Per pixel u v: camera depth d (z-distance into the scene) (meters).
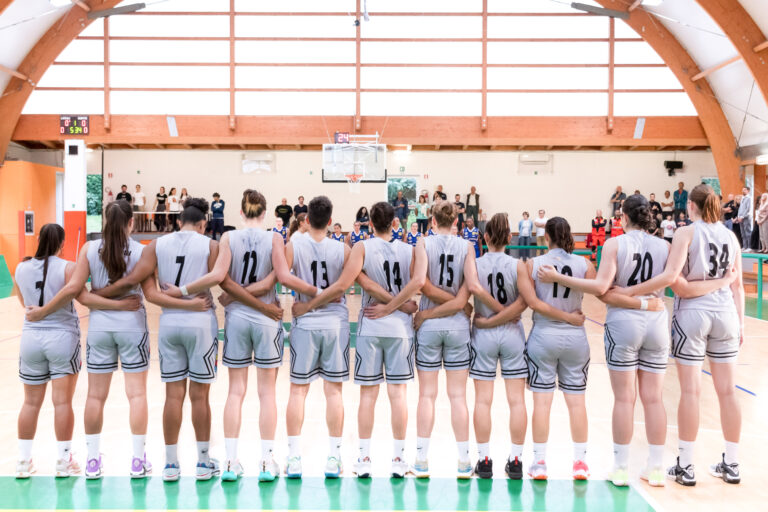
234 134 18.27
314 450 3.71
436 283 3.31
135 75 18.05
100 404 3.23
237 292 3.16
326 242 3.31
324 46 18.14
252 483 3.21
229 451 3.23
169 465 3.21
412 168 20.36
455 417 3.28
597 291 3.11
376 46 18.19
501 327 3.26
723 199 18.00
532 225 19.66
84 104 18.12
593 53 18.22
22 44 16.55
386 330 3.22
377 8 18.02
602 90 18.33
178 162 20.12
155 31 17.89
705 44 16.72
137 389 3.25
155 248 3.23
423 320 3.29
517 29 18.14
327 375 3.28
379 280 3.27
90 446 3.24
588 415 4.46
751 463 3.53
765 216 12.72
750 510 2.92
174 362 3.18
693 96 17.75
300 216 4.98
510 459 3.32
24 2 14.96
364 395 3.27
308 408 4.62
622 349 3.15
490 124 18.39
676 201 19.11
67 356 3.21
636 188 20.30
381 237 3.33
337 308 3.28
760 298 10.08
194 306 3.14
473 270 3.25
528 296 3.17
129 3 17.75
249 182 20.25
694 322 3.18
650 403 3.22
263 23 18.00
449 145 19.55
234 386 3.25
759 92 16.16
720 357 3.26
